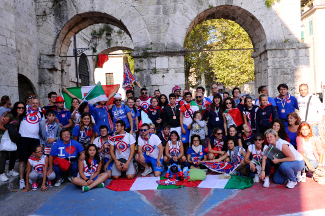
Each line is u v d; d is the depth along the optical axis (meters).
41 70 10.29
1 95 7.30
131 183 5.52
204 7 9.68
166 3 9.77
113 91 7.76
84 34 17.66
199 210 4.11
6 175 5.75
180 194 4.83
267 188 4.98
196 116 6.73
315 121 6.17
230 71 19.83
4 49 7.49
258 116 6.41
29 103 6.70
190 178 5.50
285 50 9.59
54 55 10.28
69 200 4.73
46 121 5.88
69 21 10.20
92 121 6.05
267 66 9.71
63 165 5.46
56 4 10.17
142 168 6.74
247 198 4.52
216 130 6.14
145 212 4.11
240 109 6.84
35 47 10.10
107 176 5.50
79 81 16.78
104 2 9.96
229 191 4.89
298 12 9.57
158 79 9.83
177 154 6.19
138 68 9.90
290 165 4.90
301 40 9.88
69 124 6.33
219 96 6.71
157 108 7.23
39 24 10.27
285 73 9.59
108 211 4.21
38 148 5.30
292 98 6.60
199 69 24.20
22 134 5.61
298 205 4.14
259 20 9.62
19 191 5.32
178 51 9.68
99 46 19.16
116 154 5.98
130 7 9.88
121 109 6.69
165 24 9.80
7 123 5.45
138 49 9.90
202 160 6.34
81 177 5.40
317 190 4.77
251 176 5.67
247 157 5.48
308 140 5.45
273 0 9.52
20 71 8.93
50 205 4.54
